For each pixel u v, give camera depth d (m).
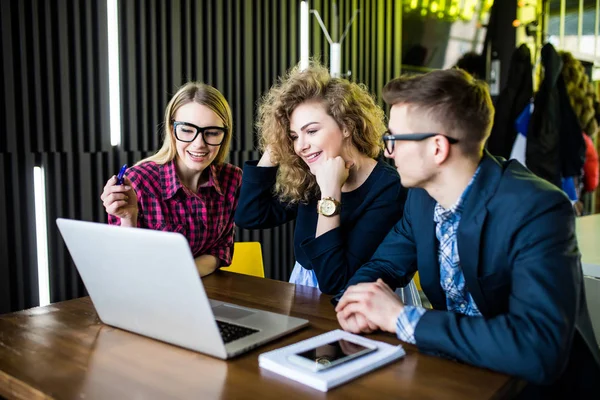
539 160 4.61
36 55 3.03
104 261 1.29
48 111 3.13
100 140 3.36
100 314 1.45
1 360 1.21
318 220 1.82
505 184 1.28
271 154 2.01
